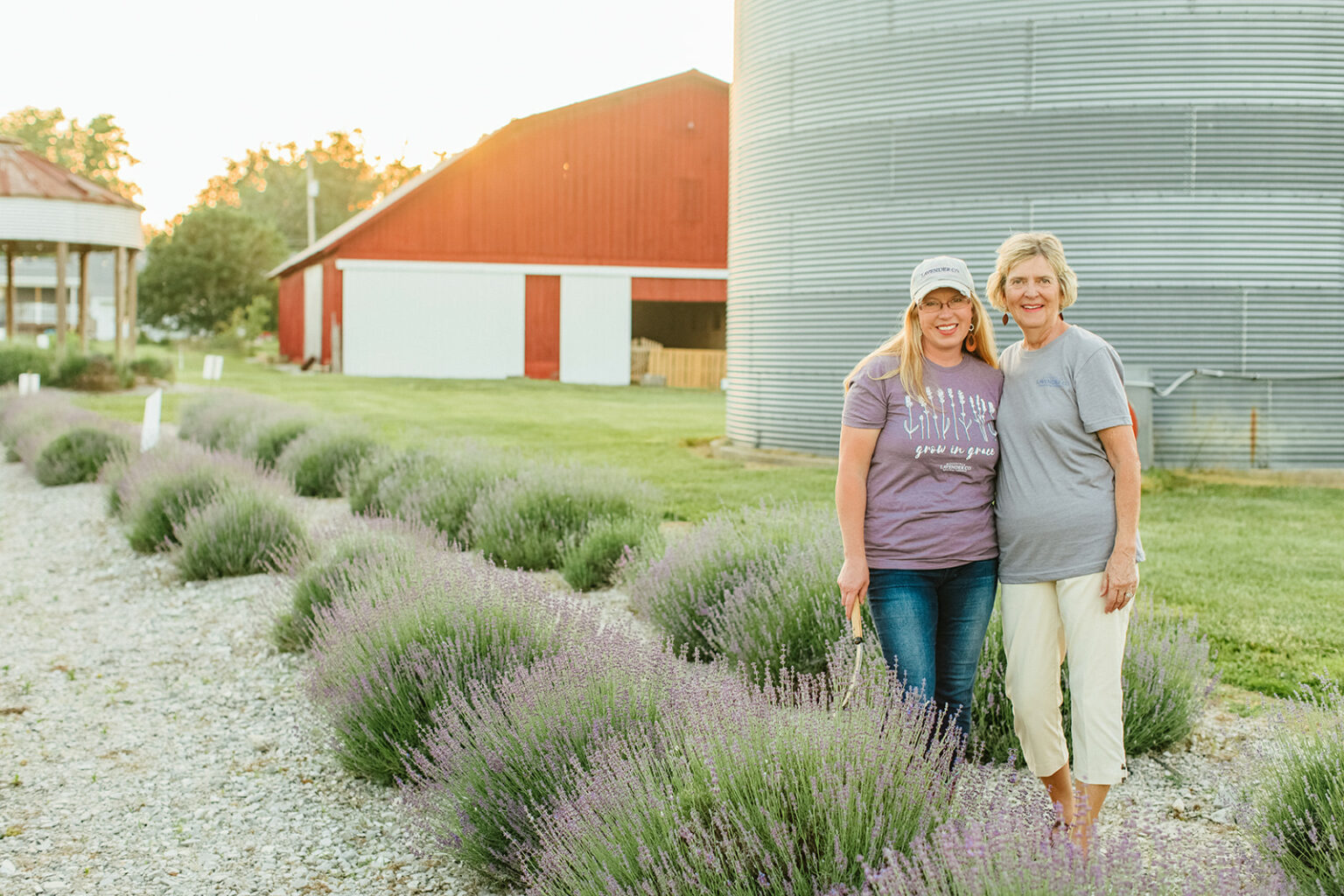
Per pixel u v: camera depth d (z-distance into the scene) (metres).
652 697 3.59
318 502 10.99
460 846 3.45
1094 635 3.16
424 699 4.24
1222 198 11.19
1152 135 11.24
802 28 12.91
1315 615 5.94
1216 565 7.19
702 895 2.57
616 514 7.98
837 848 2.50
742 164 13.98
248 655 6.07
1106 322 11.47
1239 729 4.44
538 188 32.19
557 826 3.12
